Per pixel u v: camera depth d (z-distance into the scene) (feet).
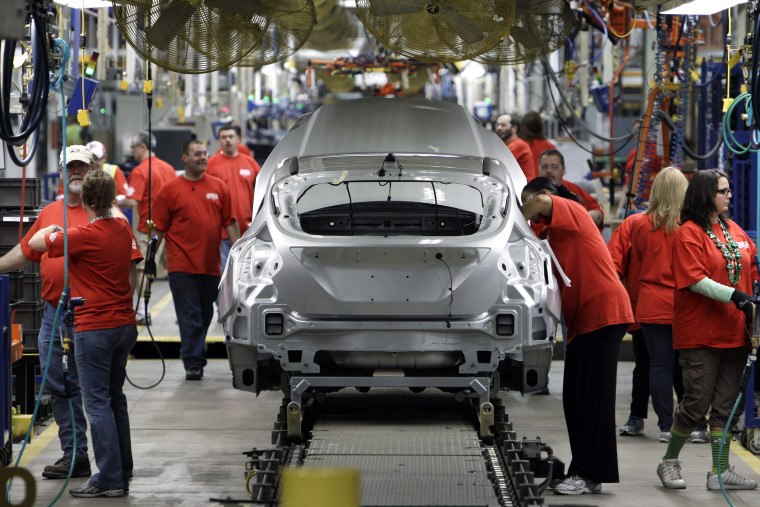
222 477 38.11
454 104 48.55
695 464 40.73
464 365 37.40
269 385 39.86
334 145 44.93
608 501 35.27
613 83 78.02
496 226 38.52
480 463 30.73
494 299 37.27
